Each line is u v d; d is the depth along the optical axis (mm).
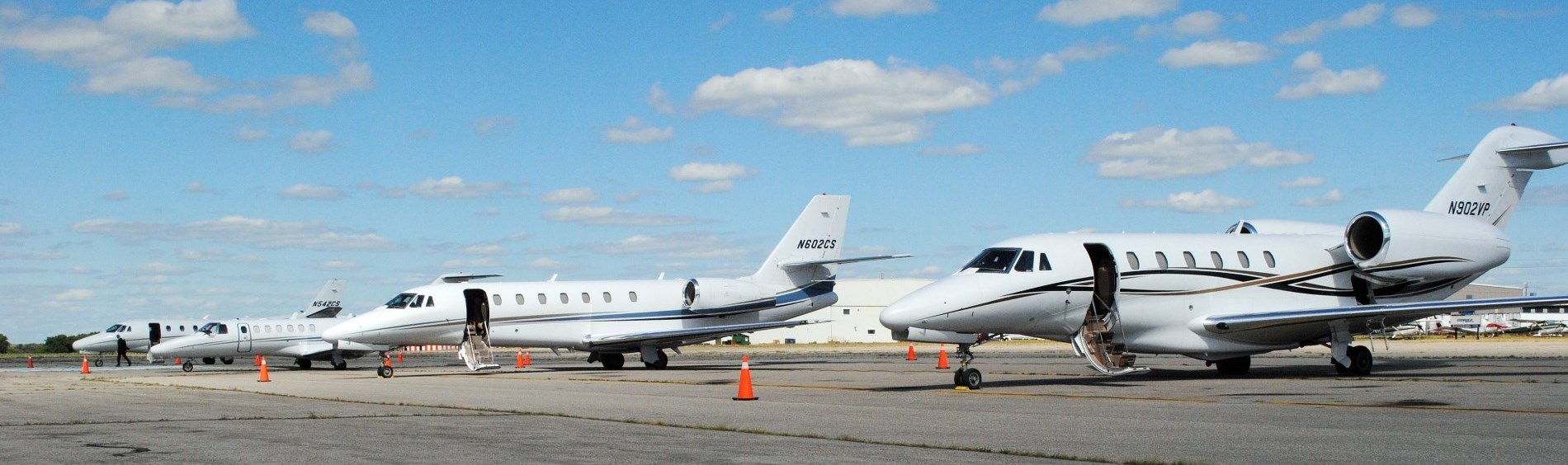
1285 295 27812
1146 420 15781
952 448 12664
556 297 41500
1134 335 26312
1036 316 24875
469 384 28688
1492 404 17938
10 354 116500
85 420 17281
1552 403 18031
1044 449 12609
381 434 14516
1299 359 40312
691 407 19141
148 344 57688
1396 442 12844
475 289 40438
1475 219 30234
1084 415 16859
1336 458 11570
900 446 12945
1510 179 30906
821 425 15602
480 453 12430
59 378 36188
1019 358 49406
